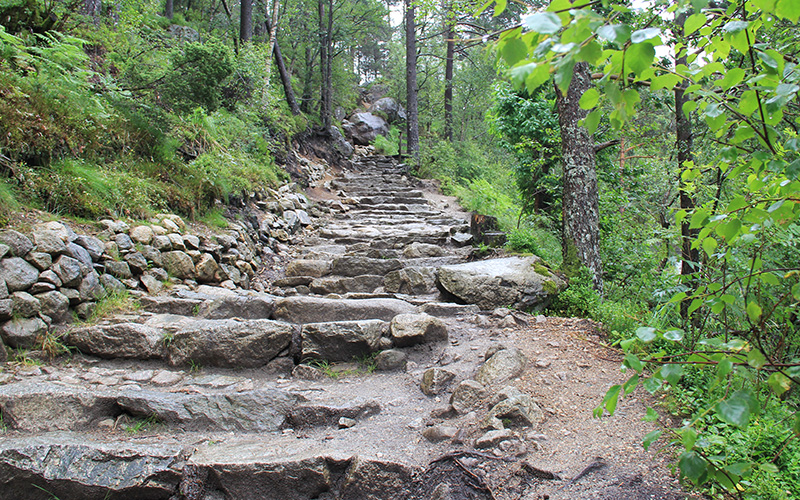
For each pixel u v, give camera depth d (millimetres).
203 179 6809
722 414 1300
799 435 1450
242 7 13344
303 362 4191
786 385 1354
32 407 2938
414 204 12156
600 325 4664
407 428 3137
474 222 7688
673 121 8898
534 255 6078
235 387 3691
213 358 4023
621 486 2430
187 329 4082
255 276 6887
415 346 4359
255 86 10984
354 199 12047
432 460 2715
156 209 5816
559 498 2406
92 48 8703
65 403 3029
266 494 2584
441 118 25031
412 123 18141
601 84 1116
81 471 2518
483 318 4840
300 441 2998
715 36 1580
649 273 7109
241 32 13352
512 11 14734
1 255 3572
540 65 988
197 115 7887
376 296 5684
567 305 5359
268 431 3186
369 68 36875
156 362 3967
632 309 5043
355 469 2625
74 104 5535
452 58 21484
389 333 4414
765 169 1692
